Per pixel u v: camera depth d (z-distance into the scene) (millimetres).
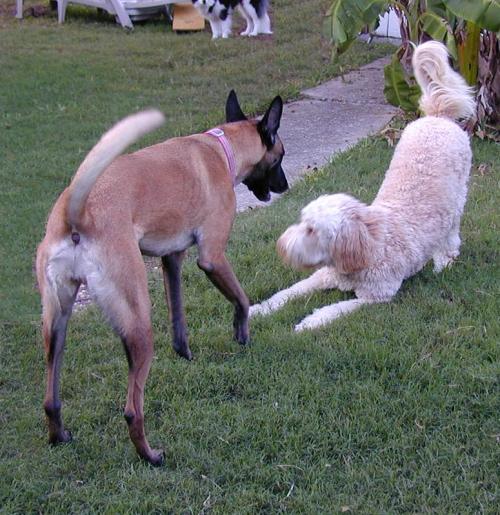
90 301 2924
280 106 2627
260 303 2850
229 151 2510
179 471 2127
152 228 2232
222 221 2408
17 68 5605
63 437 2215
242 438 2211
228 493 2061
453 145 2893
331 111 4648
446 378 2359
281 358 2494
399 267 2748
